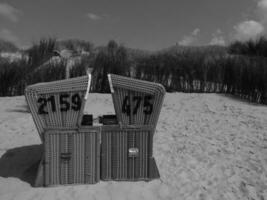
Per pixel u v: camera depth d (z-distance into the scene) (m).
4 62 11.27
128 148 3.66
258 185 3.72
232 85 10.29
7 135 5.45
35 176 3.79
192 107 8.38
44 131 3.45
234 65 10.37
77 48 18.06
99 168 3.64
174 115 7.41
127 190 3.48
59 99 3.42
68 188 3.48
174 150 4.85
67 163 3.53
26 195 3.31
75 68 10.88
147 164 3.73
